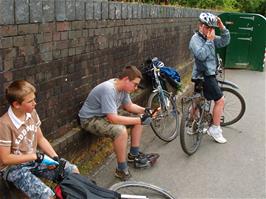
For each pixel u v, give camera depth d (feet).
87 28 14.93
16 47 10.93
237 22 41.24
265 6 83.97
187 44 33.91
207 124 18.89
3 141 9.62
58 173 10.53
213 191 14.17
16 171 10.16
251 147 18.54
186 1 41.88
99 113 14.58
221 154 17.54
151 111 16.39
